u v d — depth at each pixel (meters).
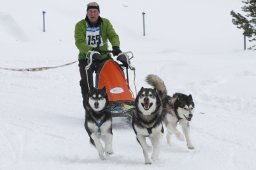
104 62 8.58
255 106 10.24
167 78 14.00
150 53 22.48
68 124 8.85
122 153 7.02
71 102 11.10
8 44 23.78
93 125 6.74
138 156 6.88
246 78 12.74
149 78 8.07
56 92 12.26
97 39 8.97
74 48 24.09
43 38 27.61
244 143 7.53
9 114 9.54
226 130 8.42
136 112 6.55
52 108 10.35
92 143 7.06
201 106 10.63
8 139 7.59
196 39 29.81
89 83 8.78
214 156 6.80
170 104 7.66
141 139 6.56
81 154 6.90
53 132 8.16
